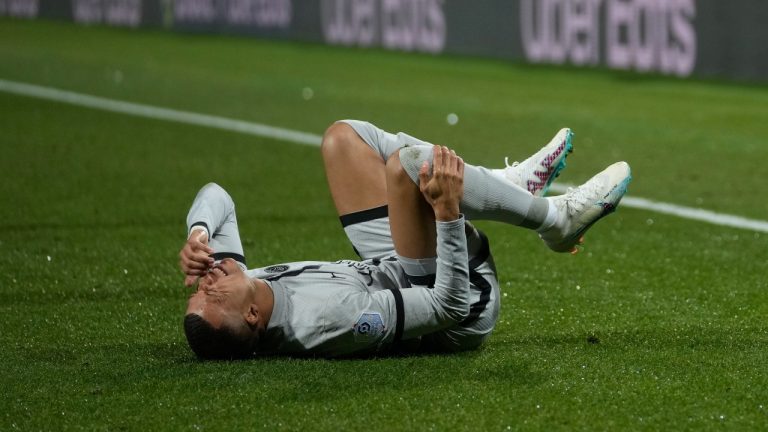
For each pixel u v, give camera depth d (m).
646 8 43.81
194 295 12.71
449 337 13.17
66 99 37.94
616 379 12.47
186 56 51.84
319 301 12.77
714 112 35.72
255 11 60.09
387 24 53.84
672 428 11.18
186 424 11.45
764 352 13.45
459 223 12.25
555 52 47.31
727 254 18.77
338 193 13.83
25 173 26.03
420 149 12.39
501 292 16.44
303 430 11.24
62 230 20.80
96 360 13.51
